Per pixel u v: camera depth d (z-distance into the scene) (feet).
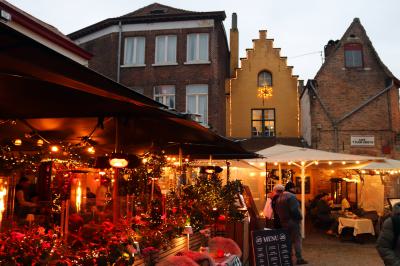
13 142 24.04
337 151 69.41
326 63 72.02
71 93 14.56
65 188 19.81
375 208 53.52
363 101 70.64
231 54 82.99
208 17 70.69
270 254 20.47
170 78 70.49
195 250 23.43
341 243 43.50
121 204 19.57
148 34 71.87
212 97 69.31
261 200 65.51
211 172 33.17
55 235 13.98
